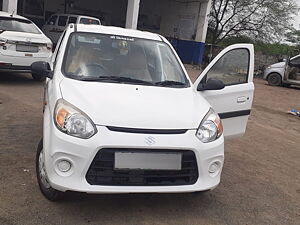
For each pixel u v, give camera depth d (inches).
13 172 173.8
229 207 165.0
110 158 134.6
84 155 132.6
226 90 185.9
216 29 1307.8
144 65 184.1
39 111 290.2
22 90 364.5
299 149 286.5
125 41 192.9
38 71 182.1
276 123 385.1
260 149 270.5
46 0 1028.5
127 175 136.3
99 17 1149.7
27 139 221.5
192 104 159.6
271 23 1288.1
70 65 174.1
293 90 701.9
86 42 186.2
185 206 160.4
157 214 151.2
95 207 150.8
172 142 138.2
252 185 194.4
